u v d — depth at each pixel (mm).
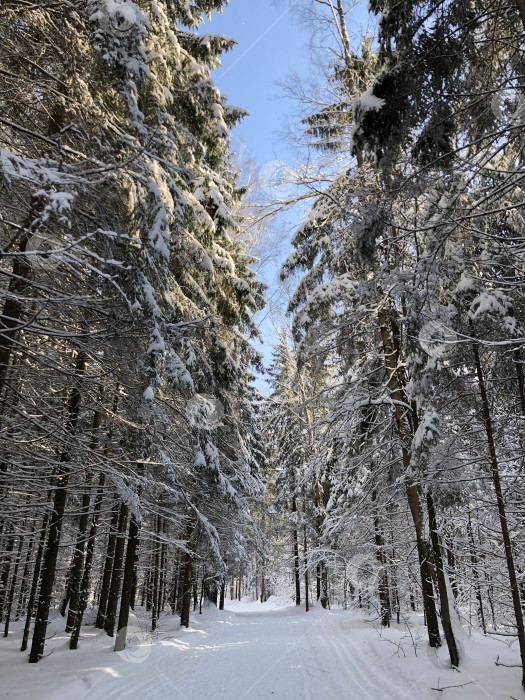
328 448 10531
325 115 9953
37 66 5336
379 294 9172
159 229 5605
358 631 12281
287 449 25500
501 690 5496
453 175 5047
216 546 12133
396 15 4898
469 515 9062
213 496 13531
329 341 10258
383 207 5422
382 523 12750
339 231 8500
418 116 4980
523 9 4234
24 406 6824
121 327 5844
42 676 7559
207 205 10508
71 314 6305
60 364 6020
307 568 15117
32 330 4980
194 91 9633
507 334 6047
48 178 3846
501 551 8484
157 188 5551
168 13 10102
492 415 7324
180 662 9539
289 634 14438
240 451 16672
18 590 14258
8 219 5156
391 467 11094
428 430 6984
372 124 5008
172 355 8773
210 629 16172
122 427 8680
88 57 5352
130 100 5117
